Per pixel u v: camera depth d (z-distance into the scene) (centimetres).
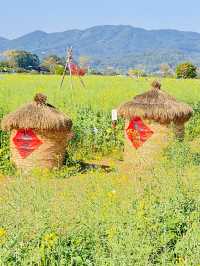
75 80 4012
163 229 728
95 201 816
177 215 773
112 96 2581
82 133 1738
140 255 607
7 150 1432
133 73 6700
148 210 794
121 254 608
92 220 730
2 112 1808
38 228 693
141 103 1538
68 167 1406
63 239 673
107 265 604
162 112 1502
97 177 1102
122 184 996
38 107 1377
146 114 1506
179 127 1580
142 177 1019
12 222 718
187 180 974
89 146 1714
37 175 1286
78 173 1359
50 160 1380
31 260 600
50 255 629
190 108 1595
